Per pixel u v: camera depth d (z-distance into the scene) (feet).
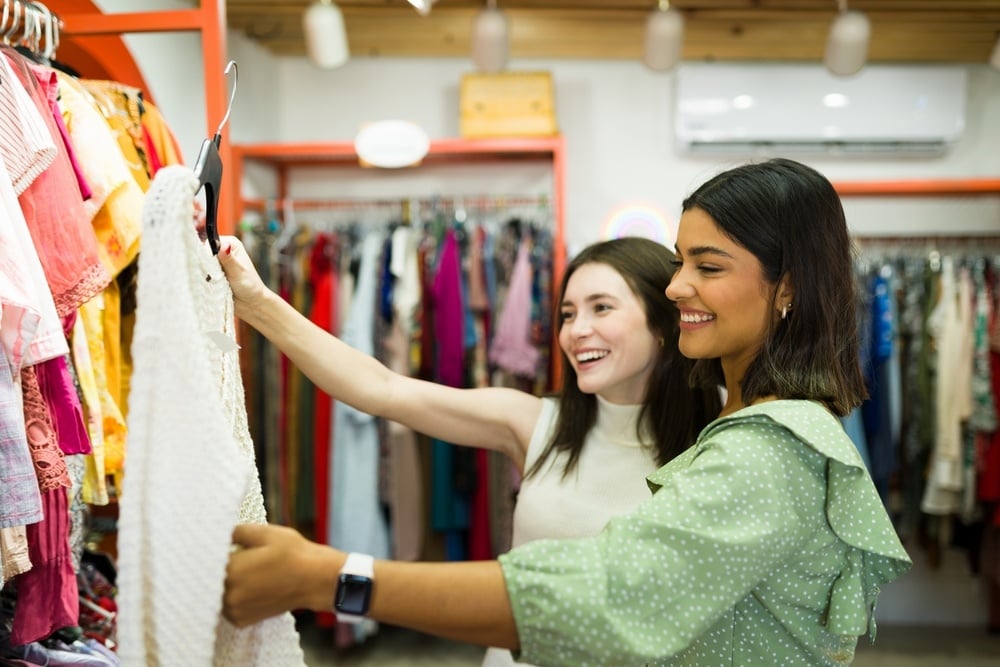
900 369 10.54
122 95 4.72
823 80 11.50
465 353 9.65
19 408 3.07
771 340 3.04
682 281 3.12
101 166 3.87
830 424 2.76
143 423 2.25
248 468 2.35
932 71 11.44
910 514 10.47
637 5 10.15
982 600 11.75
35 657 3.94
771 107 11.50
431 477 9.82
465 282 9.65
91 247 3.56
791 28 10.72
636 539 2.43
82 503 4.06
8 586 3.83
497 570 2.35
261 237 9.52
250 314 3.89
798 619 2.84
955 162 12.02
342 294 9.67
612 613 2.31
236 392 3.23
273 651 2.58
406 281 9.51
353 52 11.71
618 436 4.68
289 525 9.66
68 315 3.62
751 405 3.07
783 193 2.98
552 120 10.32
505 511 9.74
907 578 11.86
